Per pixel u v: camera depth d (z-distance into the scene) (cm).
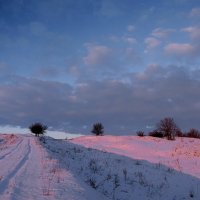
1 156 1898
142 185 1705
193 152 4044
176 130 6838
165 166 2852
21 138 5300
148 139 5466
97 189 1311
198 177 2308
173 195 1631
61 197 832
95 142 5341
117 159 2947
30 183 970
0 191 830
